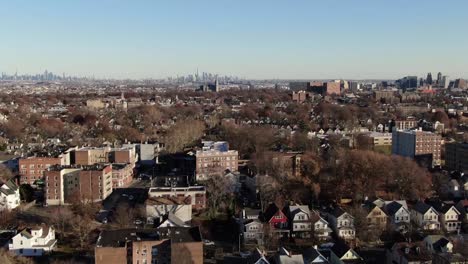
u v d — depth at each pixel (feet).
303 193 653.71
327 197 654.53
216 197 646.33
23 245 490.49
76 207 611.47
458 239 488.85
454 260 426.92
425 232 547.49
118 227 560.20
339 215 539.29
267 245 510.17
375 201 593.83
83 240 521.24
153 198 613.11
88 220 562.66
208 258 483.51
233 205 636.89
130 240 445.37
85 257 483.92
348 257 437.99
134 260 438.81
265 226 528.63
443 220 560.61
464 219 565.94
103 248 432.66
